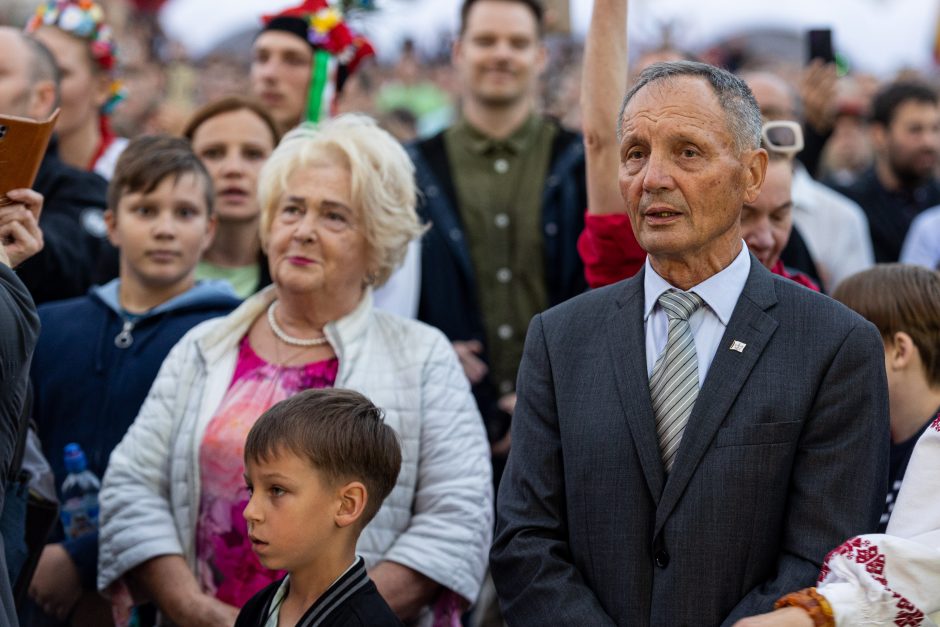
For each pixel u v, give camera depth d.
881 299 5.13
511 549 4.25
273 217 5.41
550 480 4.31
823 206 8.61
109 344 6.02
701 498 4.01
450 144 7.98
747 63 16.42
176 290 6.24
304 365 5.24
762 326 4.16
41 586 5.51
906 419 5.10
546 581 4.14
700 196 4.10
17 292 4.23
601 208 5.14
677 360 4.20
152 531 5.10
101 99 8.26
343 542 4.32
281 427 4.28
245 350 5.38
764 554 4.02
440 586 4.98
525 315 7.57
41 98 6.89
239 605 5.02
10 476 4.77
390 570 4.90
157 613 5.27
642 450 4.11
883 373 4.13
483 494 5.12
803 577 3.90
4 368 4.10
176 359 5.38
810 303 4.21
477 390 7.37
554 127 8.11
